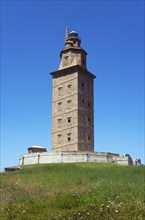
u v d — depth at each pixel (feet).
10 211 75.92
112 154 282.77
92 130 301.22
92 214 67.21
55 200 81.05
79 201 78.79
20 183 134.51
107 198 79.61
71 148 285.23
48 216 68.64
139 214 67.41
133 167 197.77
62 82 307.58
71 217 66.39
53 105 308.81
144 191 87.04
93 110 308.19
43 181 137.08
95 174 152.35
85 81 305.94
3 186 125.49
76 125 286.25
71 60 307.78
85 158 268.82
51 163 265.54
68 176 153.58
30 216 70.54
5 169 245.65
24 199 90.53
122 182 109.09
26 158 287.89
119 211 68.64
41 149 334.24
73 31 318.04
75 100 293.23
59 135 296.92
